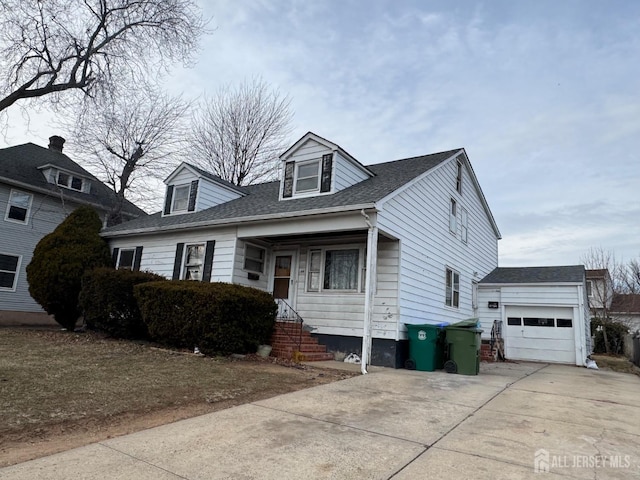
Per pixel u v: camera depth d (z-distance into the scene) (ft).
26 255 62.64
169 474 10.34
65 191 69.10
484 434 14.84
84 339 36.96
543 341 52.47
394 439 13.89
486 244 61.57
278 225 36.78
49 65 50.70
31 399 16.22
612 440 14.73
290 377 24.82
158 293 33.27
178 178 51.37
